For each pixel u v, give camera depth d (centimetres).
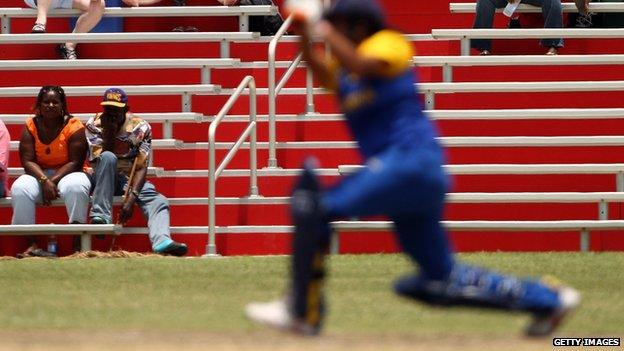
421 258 2364
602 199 4678
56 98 4631
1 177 4712
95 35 5394
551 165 4756
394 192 2264
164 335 2608
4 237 4669
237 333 2634
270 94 4875
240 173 4862
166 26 5938
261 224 4712
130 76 5344
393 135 2297
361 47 2350
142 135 4662
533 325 2383
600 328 2791
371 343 2464
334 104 5216
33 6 5666
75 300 3278
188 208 4738
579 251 4584
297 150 4988
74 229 4506
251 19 5697
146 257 4412
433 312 3031
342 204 2259
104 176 4559
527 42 5669
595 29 5381
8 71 5356
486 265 4038
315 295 2284
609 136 4922
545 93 5150
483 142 4847
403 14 5838
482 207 4734
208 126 5109
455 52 5519
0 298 3325
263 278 3759
